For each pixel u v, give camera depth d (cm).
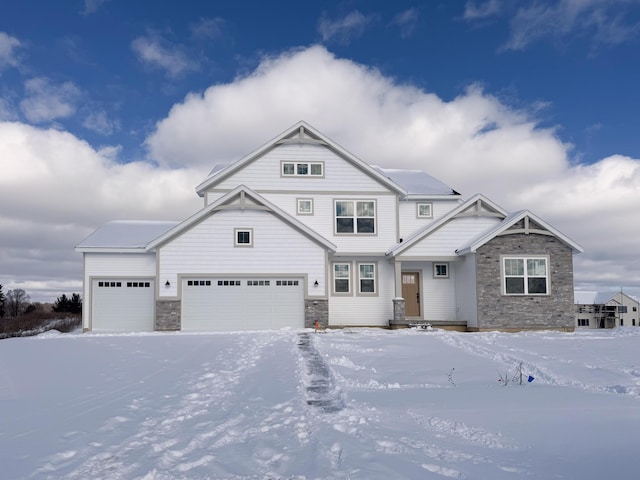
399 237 2430
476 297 2167
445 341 1653
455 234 2314
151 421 727
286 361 1251
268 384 982
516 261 2180
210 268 2188
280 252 2217
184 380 1021
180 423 719
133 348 1504
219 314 2181
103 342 1662
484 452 586
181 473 535
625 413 745
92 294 2278
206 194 2383
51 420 729
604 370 1123
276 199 2398
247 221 2212
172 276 2169
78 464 558
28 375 1079
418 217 2531
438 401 832
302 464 556
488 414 745
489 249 2172
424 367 1183
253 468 548
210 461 569
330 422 720
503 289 2162
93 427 695
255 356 1338
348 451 595
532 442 617
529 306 2164
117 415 754
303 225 2217
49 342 1677
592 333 1994
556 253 2189
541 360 1276
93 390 930
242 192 2203
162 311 2152
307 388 969
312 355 1352
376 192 2439
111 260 2294
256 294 2203
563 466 536
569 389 934
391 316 2403
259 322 2192
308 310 2205
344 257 2416
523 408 779
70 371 1126
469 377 1068
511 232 2173
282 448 611
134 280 2298
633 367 1173
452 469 531
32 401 844
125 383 994
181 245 2183
